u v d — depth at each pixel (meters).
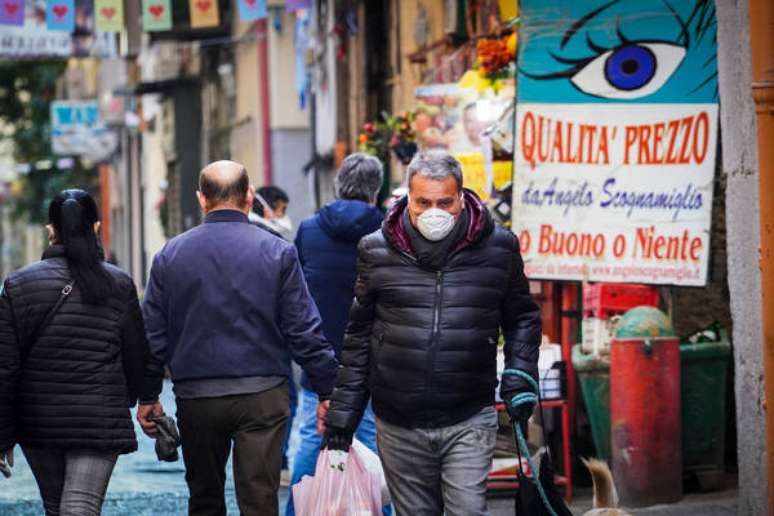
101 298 20.23
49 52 86.19
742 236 24.06
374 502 21.00
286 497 30.89
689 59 28.02
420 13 48.66
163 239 116.44
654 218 28.28
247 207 21.59
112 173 154.50
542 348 29.88
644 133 28.30
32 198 168.38
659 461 28.64
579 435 30.86
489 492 29.92
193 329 20.84
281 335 21.14
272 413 20.91
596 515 19.17
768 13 23.03
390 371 18.83
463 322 18.66
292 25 79.88
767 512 23.81
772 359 23.55
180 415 21.09
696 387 29.70
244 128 87.44
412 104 50.19
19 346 20.19
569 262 28.73
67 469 20.33
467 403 18.84
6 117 155.62
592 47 28.47
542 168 28.80
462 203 18.81
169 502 30.97
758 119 23.38
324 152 70.06
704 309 31.66
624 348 28.56
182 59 104.81
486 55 31.58
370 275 19.02
